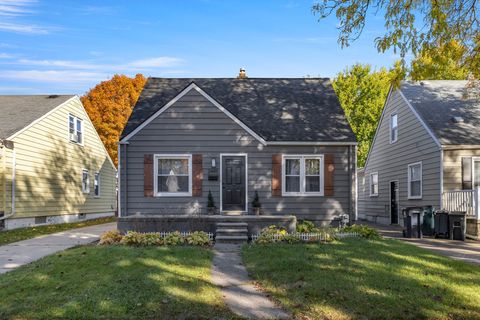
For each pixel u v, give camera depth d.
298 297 6.39
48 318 5.54
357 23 8.31
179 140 15.39
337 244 10.97
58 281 7.19
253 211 15.26
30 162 18.67
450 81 20.77
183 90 15.47
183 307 5.91
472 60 8.71
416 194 18.30
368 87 34.81
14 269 8.47
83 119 24.34
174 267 8.19
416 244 12.48
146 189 15.22
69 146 22.50
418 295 6.38
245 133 15.52
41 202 19.56
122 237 11.72
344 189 15.62
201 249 10.39
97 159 26.61
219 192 15.35
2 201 16.72
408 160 19.08
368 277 7.34
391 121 21.52
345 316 5.65
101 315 5.61
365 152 34.84
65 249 10.72
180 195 15.30
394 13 8.16
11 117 19.16
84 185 24.58
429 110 17.97
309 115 16.92
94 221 22.42
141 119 16.28
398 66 8.91
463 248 11.53
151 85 18.89
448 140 15.82
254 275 7.82
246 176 15.45
